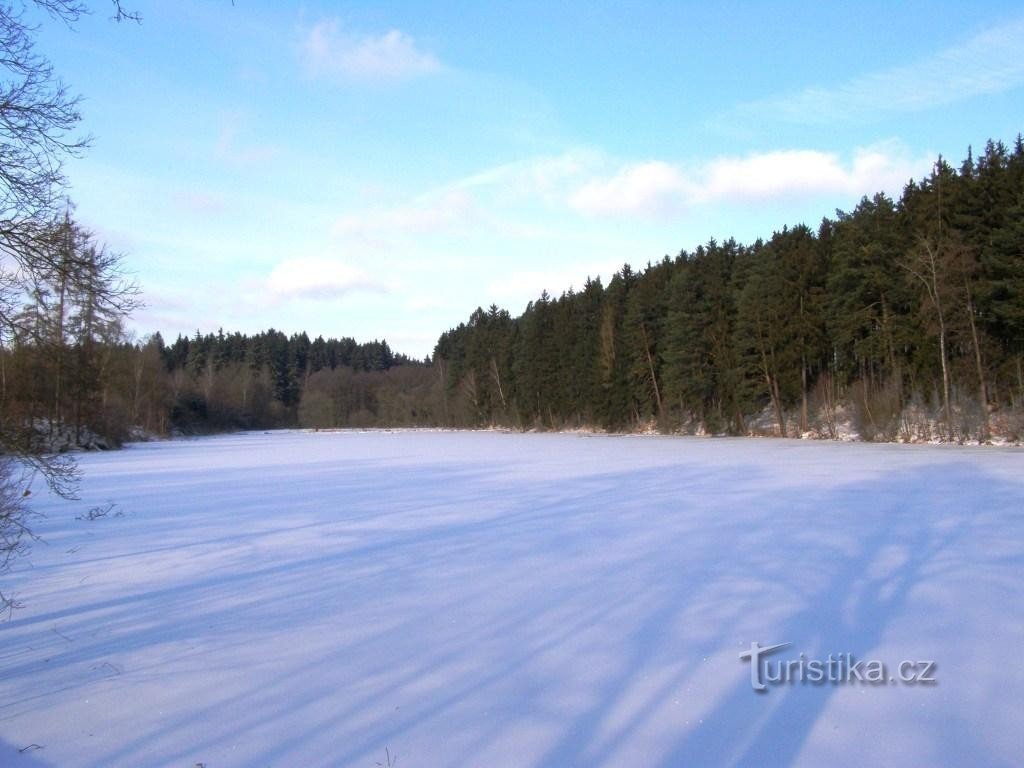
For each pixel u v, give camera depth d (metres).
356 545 11.76
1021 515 13.12
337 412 110.75
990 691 5.43
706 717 5.07
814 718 5.03
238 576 9.79
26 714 5.33
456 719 5.08
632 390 58.91
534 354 73.56
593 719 5.05
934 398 36.88
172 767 4.48
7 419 8.13
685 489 18.30
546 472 24.52
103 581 9.66
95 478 26.00
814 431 43.66
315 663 6.27
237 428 97.50
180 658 6.49
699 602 7.93
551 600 8.12
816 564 9.61
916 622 7.11
